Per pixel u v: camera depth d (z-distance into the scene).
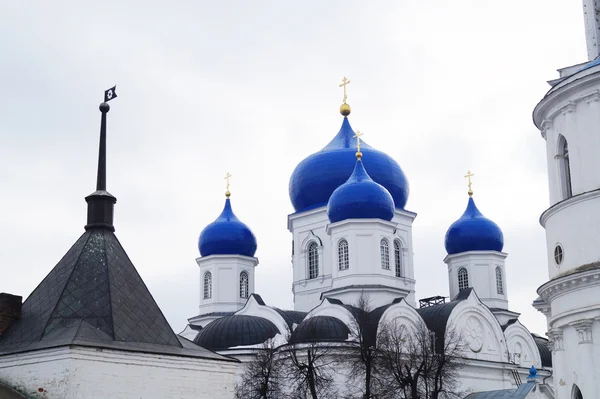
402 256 95.25
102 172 35.22
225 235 102.56
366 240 87.06
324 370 73.25
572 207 45.88
